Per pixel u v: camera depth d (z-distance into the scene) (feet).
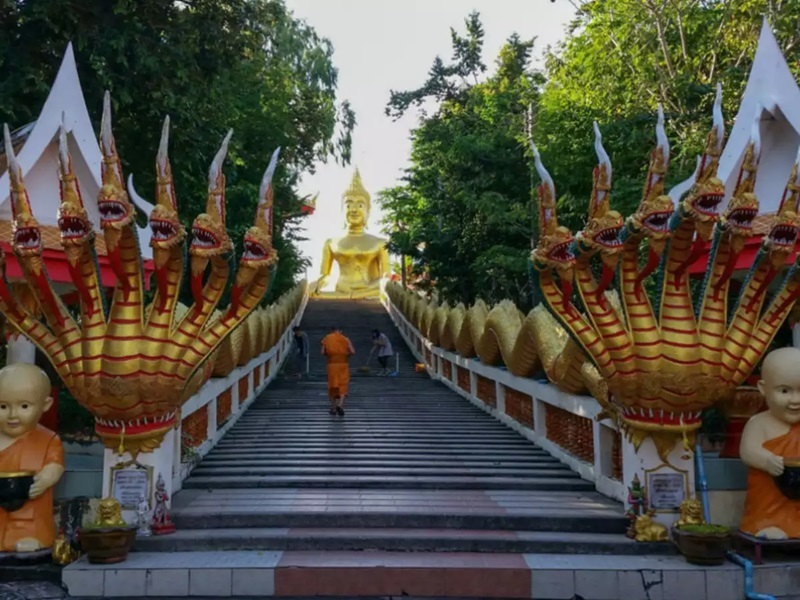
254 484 29.27
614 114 55.36
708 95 49.85
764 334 22.85
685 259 22.27
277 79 81.25
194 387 26.48
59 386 32.19
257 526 24.62
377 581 21.04
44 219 27.09
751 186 21.70
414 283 99.60
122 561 21.61
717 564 21.31
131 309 22.40
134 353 22.31
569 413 32.76
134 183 46.44
